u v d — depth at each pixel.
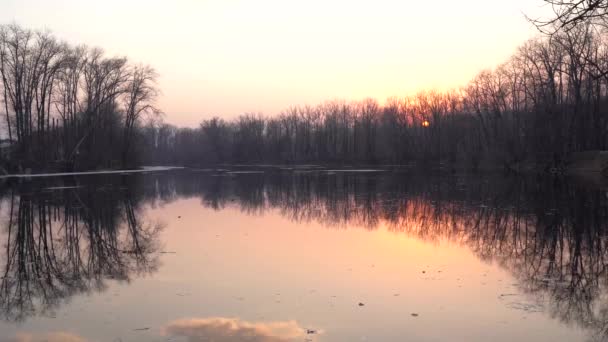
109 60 60.94
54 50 53.53
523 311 8.07
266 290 9.31
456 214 20.34
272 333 7.09
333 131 106.25
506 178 42.47
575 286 9.57
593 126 44.38
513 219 18.70
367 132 95.50
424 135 83.81
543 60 45.25
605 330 7.20
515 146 53.34
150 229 17.06
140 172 63.09
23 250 13.70
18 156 51.84
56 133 58.69
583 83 43.78
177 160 126.69
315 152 107.44
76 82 59.44
